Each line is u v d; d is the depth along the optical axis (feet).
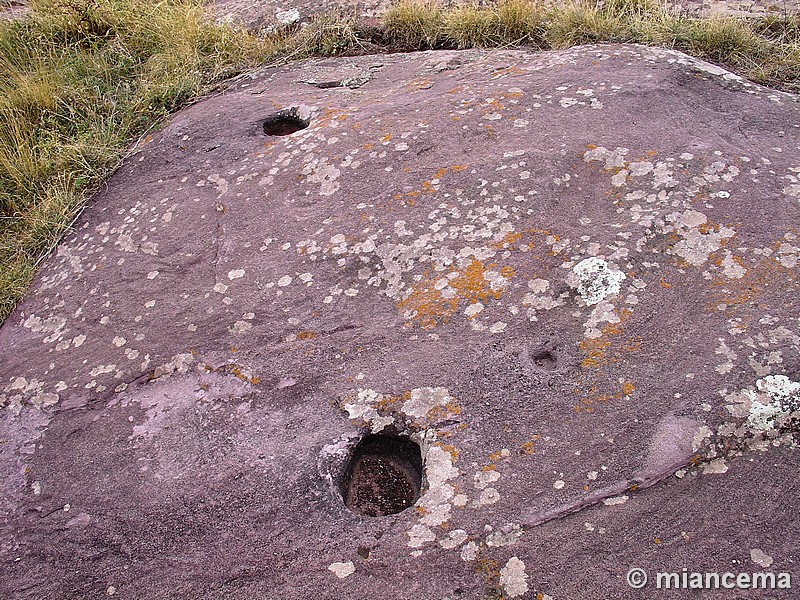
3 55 14.74
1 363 8.52
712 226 7.38
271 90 12.08
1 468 7.31
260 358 7.43
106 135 12.09
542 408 6.40
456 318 7.25
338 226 8.50
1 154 11.80
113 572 6.20
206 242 8.95
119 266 9.14
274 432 6.78
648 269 7.16
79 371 7.98
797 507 5.61
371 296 7.73
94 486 6.82
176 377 7.54
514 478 6.02
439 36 13.47
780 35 11.87
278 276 8.18
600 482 5.89
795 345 6.36
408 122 9.67
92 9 15.57
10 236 10.81
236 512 6.27
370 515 6.30
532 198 8.07
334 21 14.11
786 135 8.70
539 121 9.16
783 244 7.16
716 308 6.75
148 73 13.76
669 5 12.98
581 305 7.05
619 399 6.31
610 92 9.45
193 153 10.70
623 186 8.01
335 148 9.57
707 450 5.91
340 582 5.70
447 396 6.64
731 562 5.41
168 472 6.70
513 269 7.47
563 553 5.59
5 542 6.67
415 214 8.32
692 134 8.63
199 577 5.97
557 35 12.56
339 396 6.89
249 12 15.28
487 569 5.58
